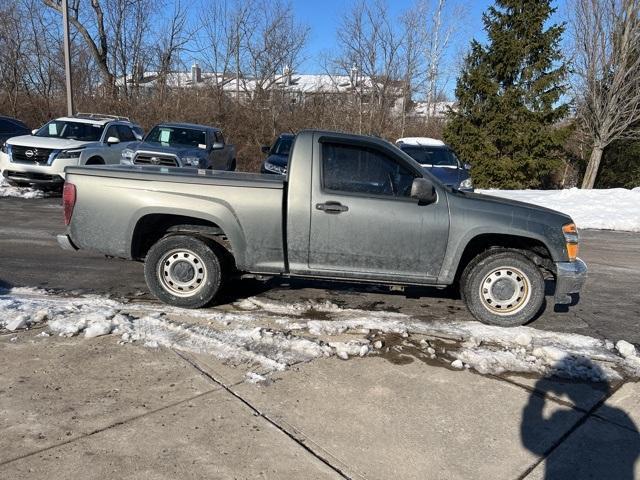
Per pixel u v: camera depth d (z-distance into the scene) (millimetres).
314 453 2951
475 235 4844
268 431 3131
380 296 5867
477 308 5055
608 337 5043
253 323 4805
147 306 5105
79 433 3006
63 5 17766
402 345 4469
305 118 26938
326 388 3678
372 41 29281
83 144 12078
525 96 22234
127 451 2871
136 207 4934
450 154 12227
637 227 12039
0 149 12648
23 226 8734
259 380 3713
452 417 3395
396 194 4887
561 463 2979
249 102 26375
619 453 3100
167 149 11148
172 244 5020
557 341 4754
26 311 4656
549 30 21984
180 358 3998
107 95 25094
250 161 25125
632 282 7207
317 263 4945
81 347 4082
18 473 2652
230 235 4883
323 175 4859
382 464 2891
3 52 26391
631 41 20594
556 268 4953
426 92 31781
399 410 3445
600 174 26109
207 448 2934
